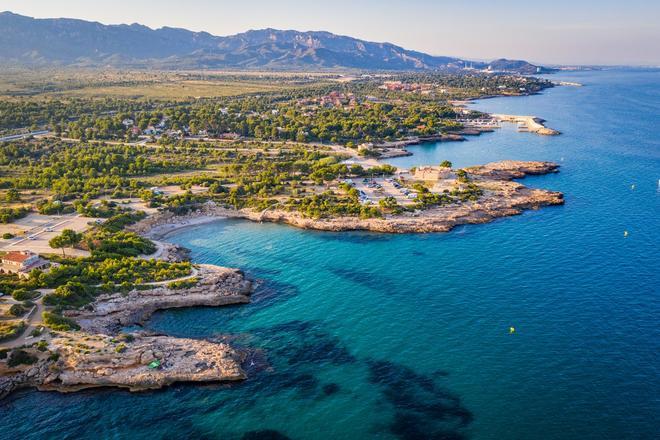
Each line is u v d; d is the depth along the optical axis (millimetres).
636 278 134250
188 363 99750
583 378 94688
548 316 116938
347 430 83812
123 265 140750
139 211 192625
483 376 96438
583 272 139375
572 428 82750
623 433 81312
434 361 101562
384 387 94312
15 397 93438
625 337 107250
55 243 145500
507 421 84750
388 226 181000
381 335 111688
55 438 83375
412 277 141000
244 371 99438
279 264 154125
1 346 100688
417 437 82000
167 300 126875
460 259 152375
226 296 129750
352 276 143250
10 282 122312
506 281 135750
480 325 114188
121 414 88750
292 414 87812
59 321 109125
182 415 88250
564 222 182625
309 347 107938
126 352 100562
